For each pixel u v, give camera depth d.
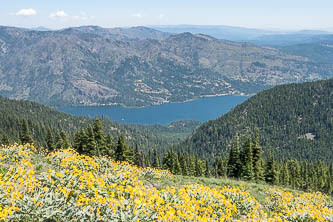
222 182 23.09
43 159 15.09
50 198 7.80
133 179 12.56
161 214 8.79
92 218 7.47
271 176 52.19
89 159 15.61
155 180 16.97
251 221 11.34
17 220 6.84
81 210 7.71
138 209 8.62
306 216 12.72
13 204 7.25
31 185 8.64
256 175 48.66
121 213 7.93
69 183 9.38
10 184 8.59
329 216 13.02
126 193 10.20
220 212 10.91
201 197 12.02
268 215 13.38
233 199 13.30
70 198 8.64
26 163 11.92
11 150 14.63
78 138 52.72
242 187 21.94
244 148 48.97
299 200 17.30
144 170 18.70
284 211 14.05
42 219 6.94
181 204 10.54
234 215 11.82
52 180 9.25
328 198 22.42
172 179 19.09
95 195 8.99
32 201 7.45
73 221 7.30
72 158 14.84
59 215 7.26
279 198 17.14
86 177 10.36
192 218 9.39
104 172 14.46
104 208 8.19
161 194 11.09
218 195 12.59
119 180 11.67
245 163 47.75
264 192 21.22
